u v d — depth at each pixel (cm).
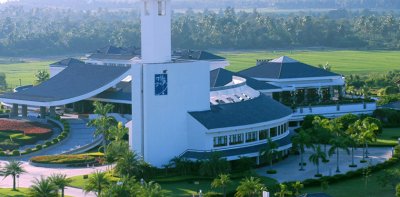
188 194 19988
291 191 19338
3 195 19762
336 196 19675
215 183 19362
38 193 17738
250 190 18050
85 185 18962
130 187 17275
